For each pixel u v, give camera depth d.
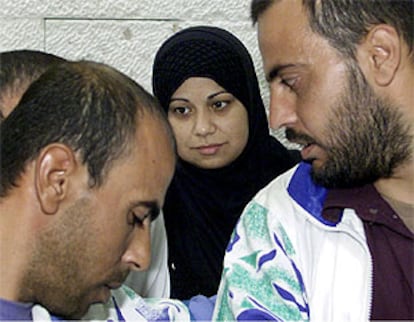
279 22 0.92
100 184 0.80
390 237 0.98
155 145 0.83
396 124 0.92
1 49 1.86
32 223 0.81
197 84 1.50
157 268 1.33
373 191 0.99
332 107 0.92
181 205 1.59
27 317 0.85
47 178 0.79
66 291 0.84
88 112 0.81
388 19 0.90
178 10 1.87
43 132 0.81
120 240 0.83
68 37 1.87
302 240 1.02
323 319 0.98
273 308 0.97
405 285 0.96
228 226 1.61
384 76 0.91
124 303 1.04
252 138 1.59
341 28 0.90
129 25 1.87
